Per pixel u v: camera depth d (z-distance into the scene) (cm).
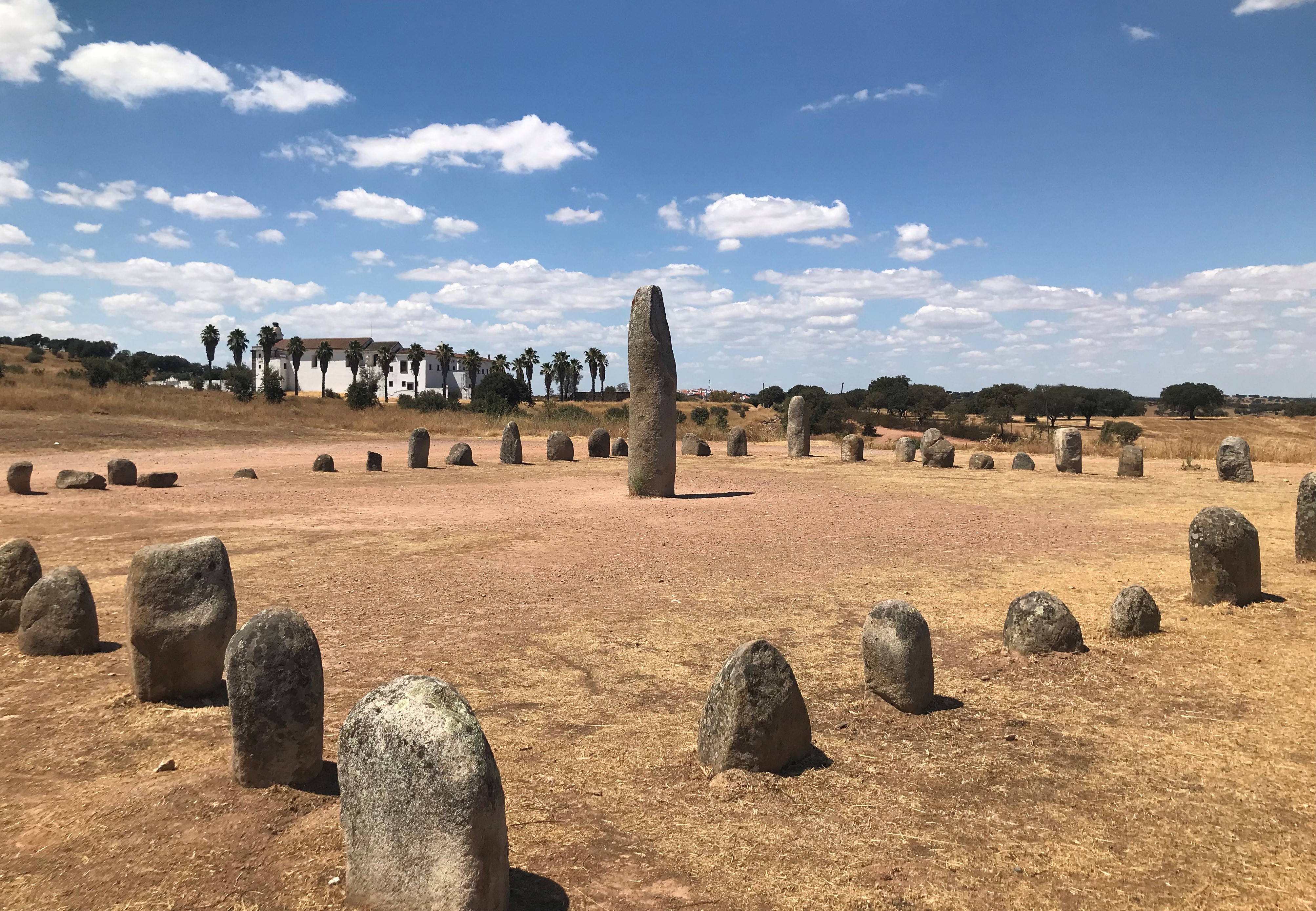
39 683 679
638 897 390
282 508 1686
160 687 627
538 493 1948
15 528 1404
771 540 1349
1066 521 1552
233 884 388
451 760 354
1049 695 663
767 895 392
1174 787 504
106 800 463
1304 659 729
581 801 488
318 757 495
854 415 5612
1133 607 807
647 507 1711
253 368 10425
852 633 843
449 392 10456
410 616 899
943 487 2086
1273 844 435
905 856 429
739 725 518
